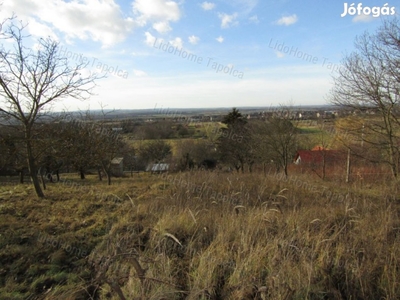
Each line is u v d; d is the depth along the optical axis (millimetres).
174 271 2699
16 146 6465
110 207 5340
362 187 7996
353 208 4105
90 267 2881
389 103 9656
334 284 2432
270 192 6773
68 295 2334
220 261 2703
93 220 4477
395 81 9203
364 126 10484
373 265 2568
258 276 2488
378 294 2318
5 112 5820
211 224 3752
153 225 3855
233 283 2414
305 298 2172
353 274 2463
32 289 2479
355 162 12070
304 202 5590
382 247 2896
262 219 3619
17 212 4824
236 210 4352
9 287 2484
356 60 10492
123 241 3363
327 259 2660
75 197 6277
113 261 2506
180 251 3125
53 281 2627
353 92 10367
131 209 4938
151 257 2902
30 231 3832
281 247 2805
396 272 2475
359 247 2990
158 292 2232
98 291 2443
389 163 10070
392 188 6859
